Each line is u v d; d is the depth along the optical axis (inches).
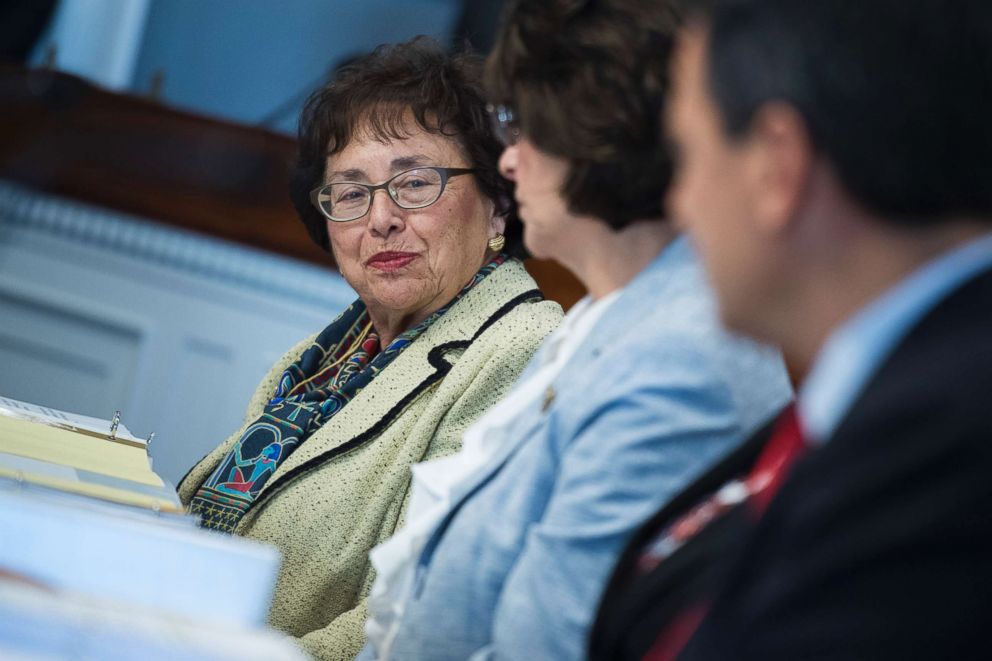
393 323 306.2
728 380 159.9
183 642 120.1
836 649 93.6
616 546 158.1
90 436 247.3
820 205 102.5
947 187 97.4
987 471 91.7
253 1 583.2
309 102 306.5
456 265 294.0
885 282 102.9
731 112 105.3
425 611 181.2
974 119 96.1
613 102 171.5
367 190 293.4
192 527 194.9
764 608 98.5
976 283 98.7
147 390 520.4
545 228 188.7
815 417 107.3
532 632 160.2
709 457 158.6
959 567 91.7
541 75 176.4
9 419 242.4
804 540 97.3
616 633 140.8
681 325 165.2
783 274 106.9
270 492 280.2
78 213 521.7
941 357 96.3
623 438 160.4
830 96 98.8
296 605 267.1
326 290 513.0
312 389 319.6
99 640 117.0
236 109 584.1
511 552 176.4
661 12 171.6
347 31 570.9
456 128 293.1
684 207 114.8
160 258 520.7
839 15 99.7
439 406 270.1
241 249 514.6
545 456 175.6
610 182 176.1
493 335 278.5
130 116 519.5
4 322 528.4
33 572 145.2
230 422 517.7
